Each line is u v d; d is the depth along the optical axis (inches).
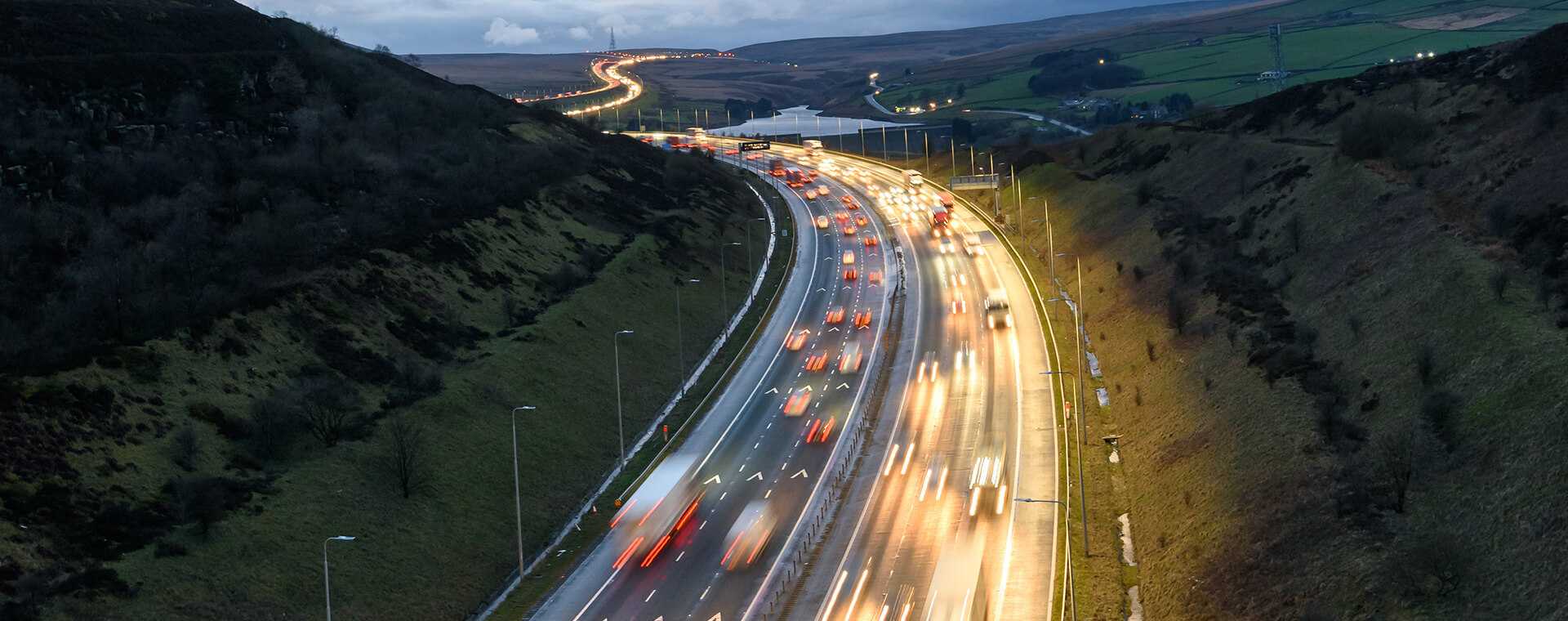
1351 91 6594.5
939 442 4055.1
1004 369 4840.1
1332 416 3189.0
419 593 3075.8
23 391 3277.6
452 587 3139.8
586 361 4840.1
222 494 3166.8
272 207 5334.6
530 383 4466.0
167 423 3459.6
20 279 4202.8
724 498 3663.9
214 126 6082.7
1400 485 2748.5
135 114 5910.4
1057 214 7495.1
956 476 3727.9
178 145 5728.3
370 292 4731.8
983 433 4109.3
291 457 3533.5
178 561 2883.9
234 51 7135.8
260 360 3978.8
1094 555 3134.8
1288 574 2704.2
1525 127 4645.7
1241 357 3983.8
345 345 4296.3
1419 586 2444.6
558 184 7017.7
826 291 6476.4
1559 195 3954.2
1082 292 5846.5
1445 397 2994.6
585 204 6924.2
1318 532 2780.5
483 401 4200.3
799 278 6845.5
